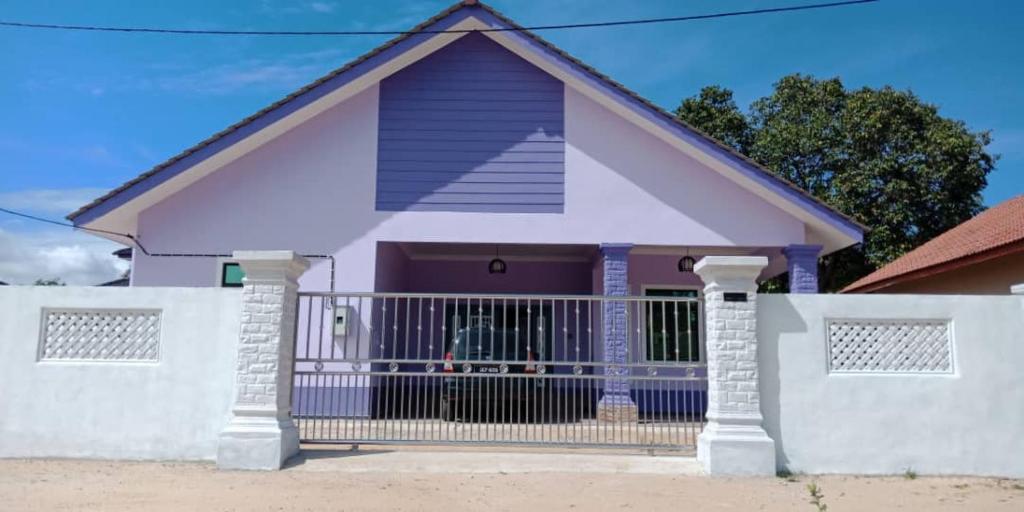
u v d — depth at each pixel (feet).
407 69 43.34
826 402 27.20
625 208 42.42
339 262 41.60
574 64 41.37
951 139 69.46
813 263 41.75
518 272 55.93
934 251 52.85
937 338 27.61
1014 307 27.66
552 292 55.72
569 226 42.27
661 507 21.90
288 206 41.96
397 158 42.57
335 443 28.78
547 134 42.96
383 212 42.09
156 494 22.43
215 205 41.88
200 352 27.89
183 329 28.04
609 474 26.16
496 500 22.34
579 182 42.57
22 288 28.25
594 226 42.29
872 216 71.26
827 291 79.77
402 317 50.55
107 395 27.71
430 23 41.11
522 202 42.42
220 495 22.43
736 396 26.78
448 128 42.91
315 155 42.39
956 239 52.31
